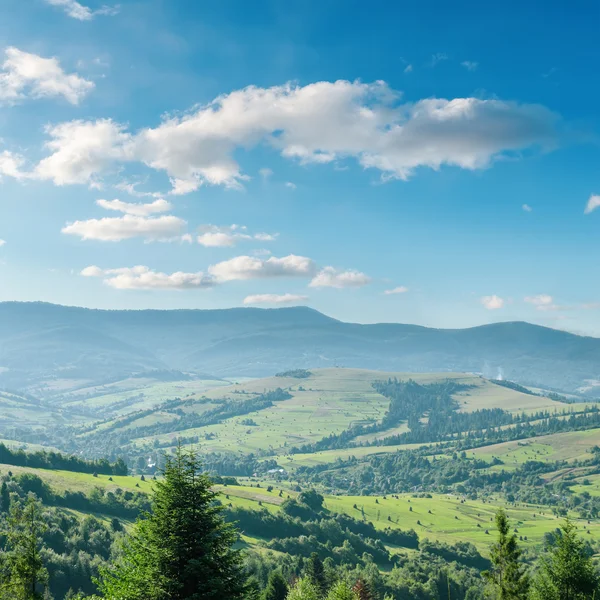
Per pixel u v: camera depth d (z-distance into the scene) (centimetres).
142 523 3962
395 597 15838
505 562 5756
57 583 12875
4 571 4272
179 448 4088
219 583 3703
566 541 6178
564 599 5994
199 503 3934
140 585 3738
